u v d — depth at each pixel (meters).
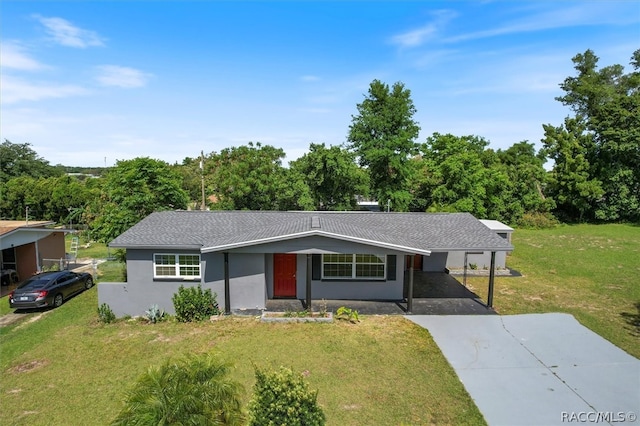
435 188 34.72
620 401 9.22
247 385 10.01
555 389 9.76
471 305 15.90
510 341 12.52
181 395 6.59
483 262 21.69
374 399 9.38
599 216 38.38
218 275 15.12
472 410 8.91
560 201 39.50
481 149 45.34
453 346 12.16
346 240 14.53
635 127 36.28
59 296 17.44
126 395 6.99
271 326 13.78
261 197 30.00
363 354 11.65
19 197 45.44
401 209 35.75
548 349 11.96
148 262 15.13
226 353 11.77
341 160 30.33
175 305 14.66
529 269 22.27
